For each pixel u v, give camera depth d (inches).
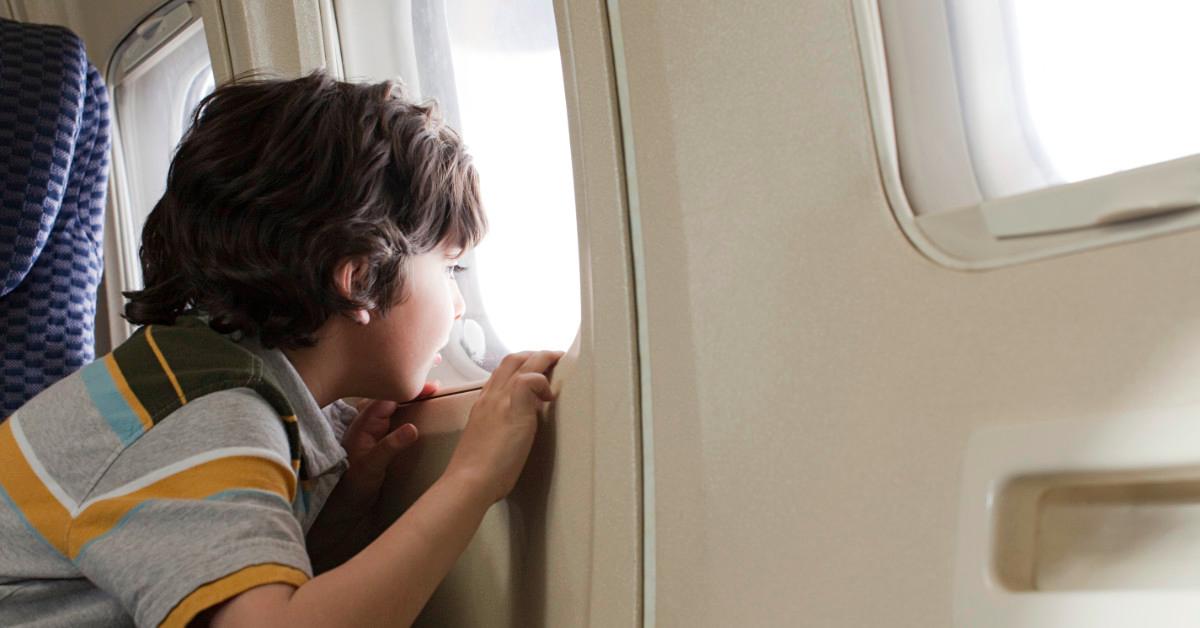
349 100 42.7
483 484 34.8
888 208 24.5
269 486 33.6
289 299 40.3
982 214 23.2
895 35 25.7
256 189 40.0
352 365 42.8
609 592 31.6
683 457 29.6
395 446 44.6
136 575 31.3
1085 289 20.7
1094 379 20.3
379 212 40.8
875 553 23.9
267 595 30.1
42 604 35.7
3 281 59.4
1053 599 20.4
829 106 25.8
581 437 33.9
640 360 31.4
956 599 22.0
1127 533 20.9
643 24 31.0
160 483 33.3
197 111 44.6
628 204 31.8
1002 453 21.6
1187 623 18.5
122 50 77.7
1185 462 19.0
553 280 48.0
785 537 26.3
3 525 35.0
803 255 26.3
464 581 42.0
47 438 35.8
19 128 60.1
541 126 48.4
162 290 43.6
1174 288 19.4
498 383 37.9
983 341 22.3
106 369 37.5
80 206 64.4
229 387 36.1
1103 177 21.2
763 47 27.5
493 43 50.4
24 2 81.8
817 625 25.2
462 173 44.7
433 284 43.4
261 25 56.2
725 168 28.5
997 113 26.8
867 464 24.3
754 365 27.5
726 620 27.9
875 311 24.5
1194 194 19.5
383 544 32.9
